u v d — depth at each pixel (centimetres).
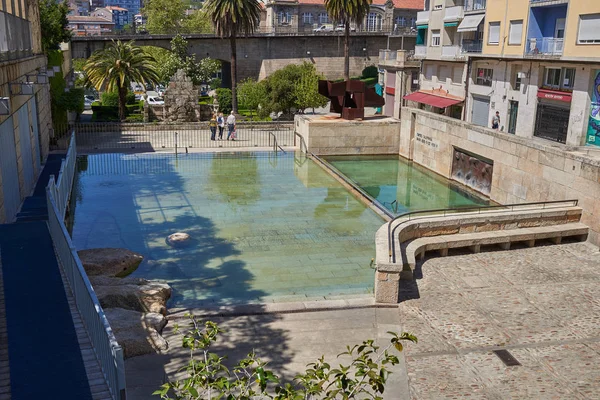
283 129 3594
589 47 2581
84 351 718
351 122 2897
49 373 668
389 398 827
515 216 1525
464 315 1102
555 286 1248
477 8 3594
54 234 1070
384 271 1127
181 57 5997
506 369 912
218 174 2402
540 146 1811
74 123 3344
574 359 945
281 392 502
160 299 1106
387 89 4900
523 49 3041
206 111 3969
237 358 915
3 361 691
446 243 1415
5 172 1428
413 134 2830
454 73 3928
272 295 1241
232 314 1080
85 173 2356
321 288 1286
